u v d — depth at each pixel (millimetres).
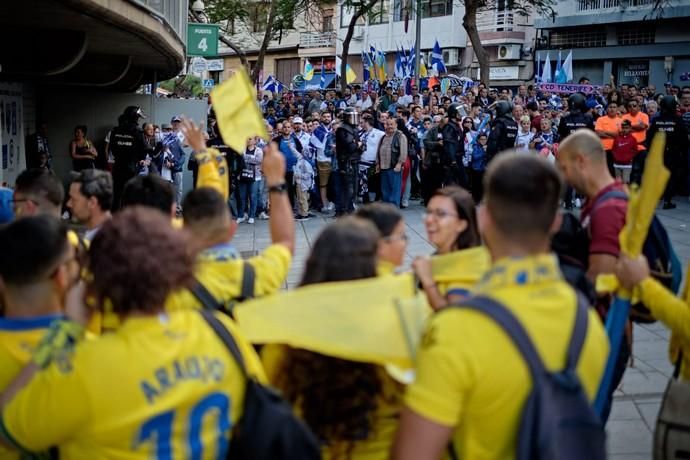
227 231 3146
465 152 15406
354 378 2418
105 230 2215
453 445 2156
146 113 17969
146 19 9516
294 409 2451
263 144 14125
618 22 34750
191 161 13680
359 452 2445
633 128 14250
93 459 2076
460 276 2869
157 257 2154
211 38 18703
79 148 15055
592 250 3607
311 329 2389
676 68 33656
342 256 2498
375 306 2406
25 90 15391
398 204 15180
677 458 3008
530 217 2127
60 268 2527
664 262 3623
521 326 2049
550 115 17672
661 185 2732
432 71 30531
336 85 38594
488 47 41406
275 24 34062
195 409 2148
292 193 14930
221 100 3414
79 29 9852
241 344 2314
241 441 2201
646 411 5406
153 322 2162
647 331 7262
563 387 2035
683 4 32406
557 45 38062
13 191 4285
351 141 14242
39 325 2498
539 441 1980
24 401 2064
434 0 43719
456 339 2039
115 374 2070
